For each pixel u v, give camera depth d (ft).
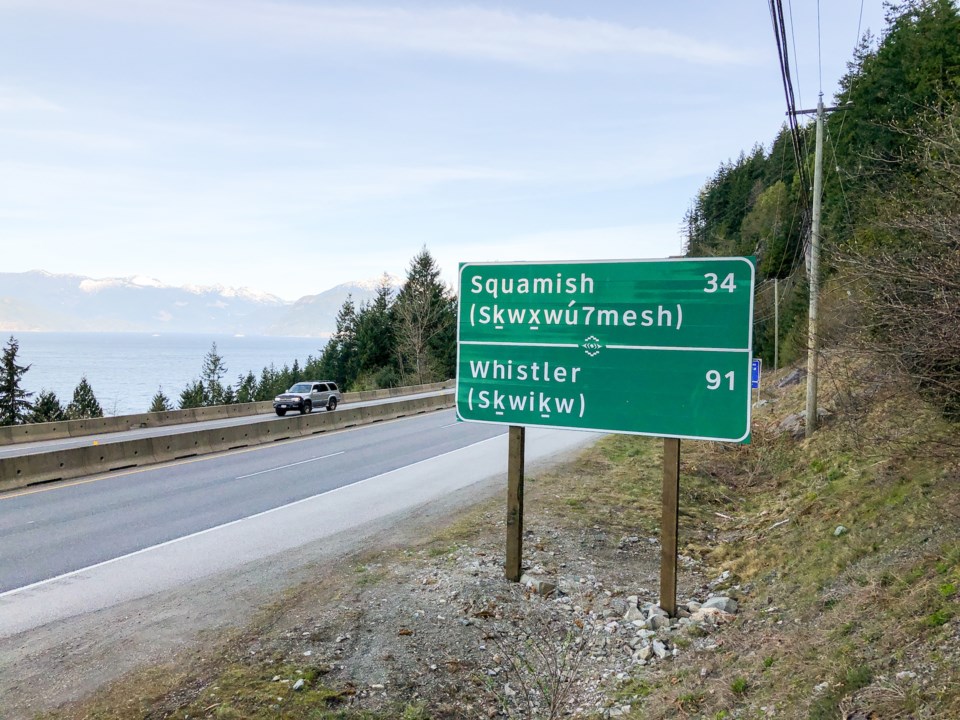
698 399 23.98
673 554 23.98
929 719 12.48
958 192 19.66
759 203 242.99
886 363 20.92
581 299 25.85
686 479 46.06
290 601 25.27
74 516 42.01
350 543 33.37
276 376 301.43
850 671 15.26
